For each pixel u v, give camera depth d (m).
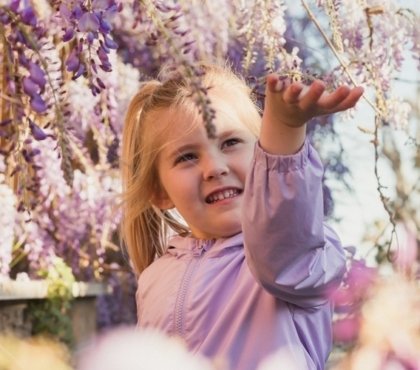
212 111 1.10
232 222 1.67
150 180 1.90
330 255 1.47
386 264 1.13
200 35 2.78
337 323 0.86
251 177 1.34
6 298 3.32
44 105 1.42
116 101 3.20
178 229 2.12
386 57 2.83
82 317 4.26
